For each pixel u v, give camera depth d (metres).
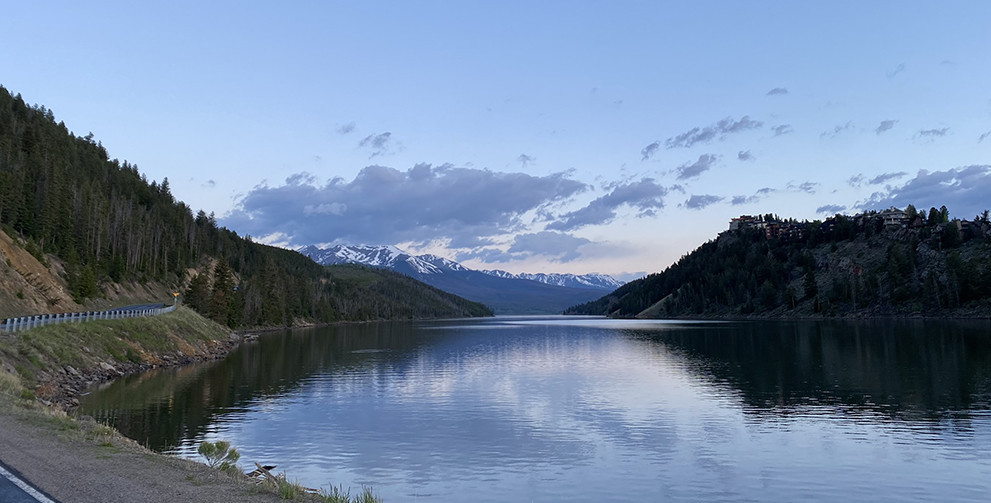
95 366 53.47
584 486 25.94
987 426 36.50
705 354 87.44
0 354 40.97
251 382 57.38
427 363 78.12
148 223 171.12
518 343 120.19
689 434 35.69
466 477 27.20
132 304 128.12
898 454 30.80
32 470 14.38
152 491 13.20
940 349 81.44
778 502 24.03
